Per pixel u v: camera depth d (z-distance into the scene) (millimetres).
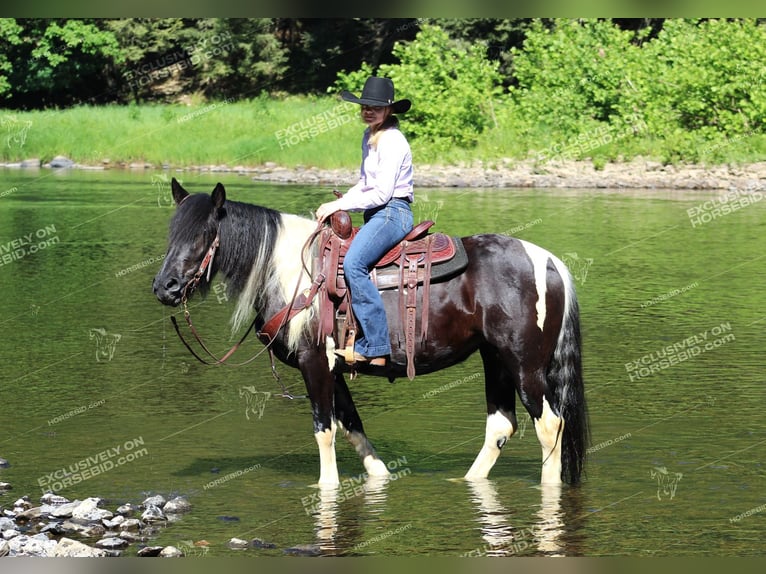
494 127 33469
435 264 7359
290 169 31672
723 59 32094
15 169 33594
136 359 11633
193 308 14453
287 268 7461
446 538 6496
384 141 7379
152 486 7613
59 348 12094
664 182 27750
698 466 7910
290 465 8125
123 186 28406
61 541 6297
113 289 15445
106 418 9406
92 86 48812
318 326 7395
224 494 7422
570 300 7430
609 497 7254
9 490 7523
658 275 16047
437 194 25844
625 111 32531
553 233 19562
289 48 50406
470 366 11578
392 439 8859
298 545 6391
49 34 45875
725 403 9703
